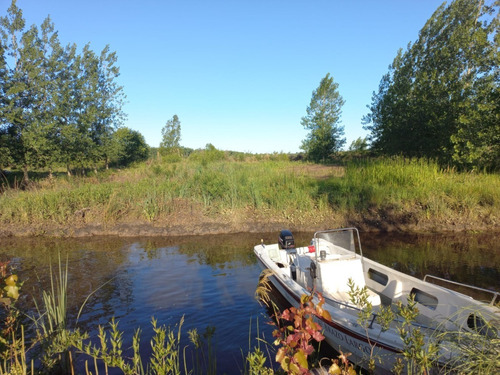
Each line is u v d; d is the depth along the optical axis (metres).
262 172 19.69
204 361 4.90
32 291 7.66
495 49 17.34
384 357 4.23
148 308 6.72
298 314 2.41
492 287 7.27
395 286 6.05
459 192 14.19
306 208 14.09
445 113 19.00
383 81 27.59
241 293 7.34
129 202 14.91
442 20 23.14
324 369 3.48
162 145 42.84
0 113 18.59
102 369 4.73
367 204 14.32
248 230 13.18
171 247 11.27
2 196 15.89
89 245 11.66
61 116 21.36
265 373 2.96
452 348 3.46
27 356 4.82
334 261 5.89
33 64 20.38
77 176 21.55
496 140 15.99
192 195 15.70
